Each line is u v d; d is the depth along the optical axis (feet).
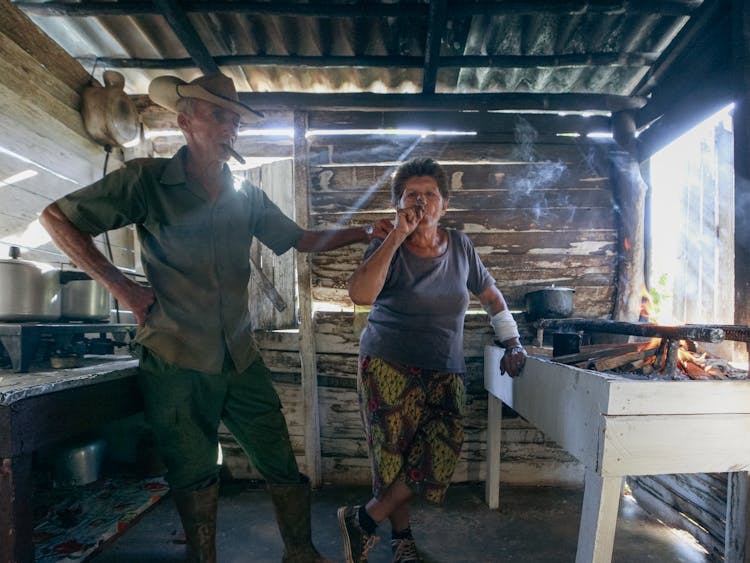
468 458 10.23
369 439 6.20
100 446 7.87
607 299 10.46
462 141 10.37
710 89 8.00
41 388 4.87
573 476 10.19
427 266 6.17
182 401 5.86
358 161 10.39
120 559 7.32
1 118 7.43
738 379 5.23
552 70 9.71
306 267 10.18
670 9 7.82
